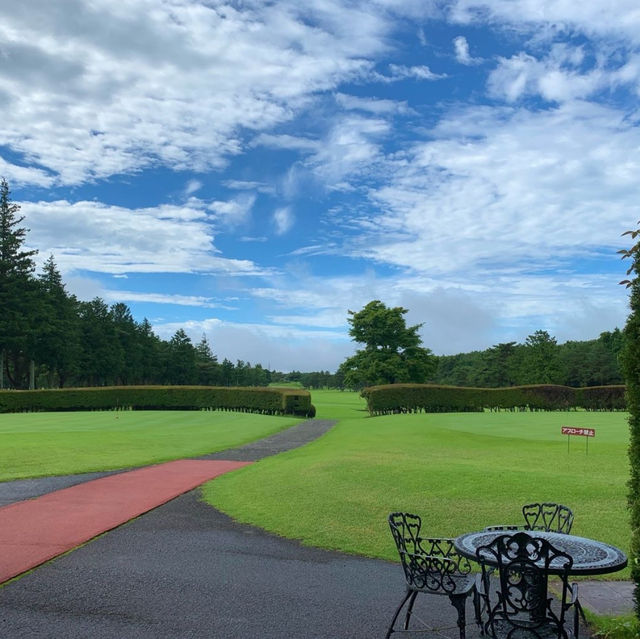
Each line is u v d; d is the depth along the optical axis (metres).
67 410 44.94
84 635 5.18
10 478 14.01
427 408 42.53
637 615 5.18
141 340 91.69
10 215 62.16
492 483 11.19
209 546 8.29
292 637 5.23
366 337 63.59
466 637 5.35
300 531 9.01
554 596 6.64
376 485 11.36
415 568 5.38
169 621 5.54
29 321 60.38
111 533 9.01
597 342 81.69
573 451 17.27
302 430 30.19
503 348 87.31
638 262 5.14
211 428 30.31
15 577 6.82
